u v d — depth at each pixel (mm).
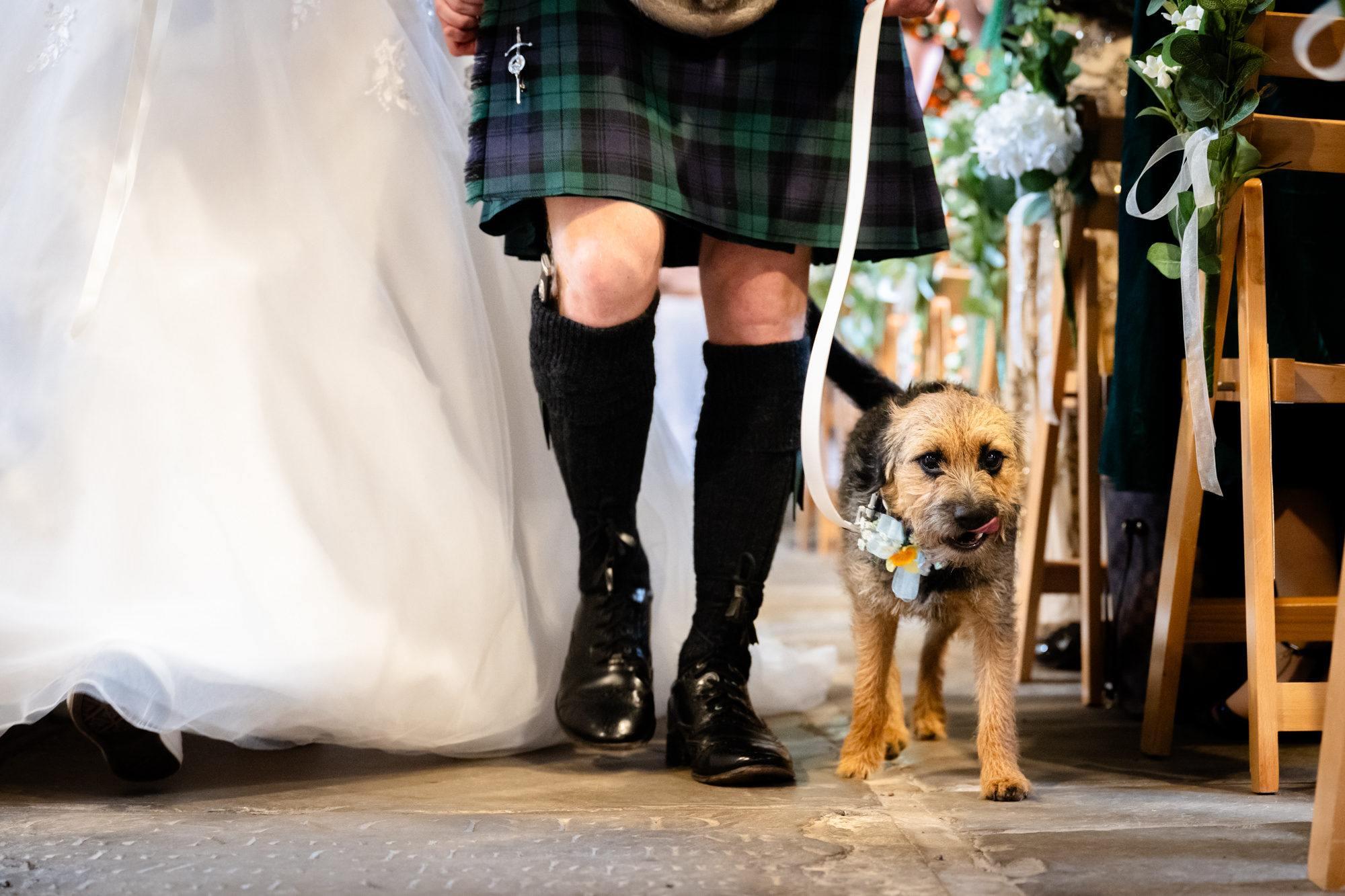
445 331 1547
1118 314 1824
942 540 1352
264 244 1446
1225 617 1650
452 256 1572
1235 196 1461
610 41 1327
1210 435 1436
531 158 1323
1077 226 2166
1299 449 1775
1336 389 1438
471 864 1062
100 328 1369
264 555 1325
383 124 1553
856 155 1300
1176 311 1769
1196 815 1267
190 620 1291
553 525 1728
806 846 1130
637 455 1519
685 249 1660
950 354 3680
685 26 1347
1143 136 1770
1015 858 1092
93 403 1354
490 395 1577
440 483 1447
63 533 1325
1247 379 1459
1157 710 1605
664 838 1156
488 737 1510
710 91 1410
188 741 1635
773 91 1434
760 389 1505
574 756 1586
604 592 1528
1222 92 1435
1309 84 1746
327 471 1392
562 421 1459
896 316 4238
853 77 1486
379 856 1085
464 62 1825
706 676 1484
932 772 1519
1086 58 2436
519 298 1771
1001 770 1370
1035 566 2275
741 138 1422
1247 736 1740
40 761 1501
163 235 1419
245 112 1482
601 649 1507
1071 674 2389
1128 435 1780
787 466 1533
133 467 1338
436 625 1424
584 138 1301
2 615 1255
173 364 1369
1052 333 2246
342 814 1246
